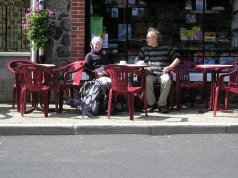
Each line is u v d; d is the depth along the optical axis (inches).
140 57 354.0
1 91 386.9
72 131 275.0
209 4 398.3
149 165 203.5
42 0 371.2
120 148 237.3
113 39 394.0
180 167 200.1
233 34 399.5
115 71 302.7
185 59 398.6
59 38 377.7
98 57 349.4
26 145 245.1
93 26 390.6
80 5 377.4
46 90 312.8
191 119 304.3
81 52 379.6
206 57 398.9
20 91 337.4
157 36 349.1
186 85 348.2
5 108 356.5
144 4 395.2
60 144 247.6
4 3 395.9
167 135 273.1
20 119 302.4
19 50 394.3
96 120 299.0
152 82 336.5
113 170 195.3
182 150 232.7
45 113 312.3
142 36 395.9
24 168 198.7
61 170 195.3
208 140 258.1
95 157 217.9
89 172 192.2
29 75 310.5
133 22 395.2
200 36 398.0
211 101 343.9
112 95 312.5
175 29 398.0
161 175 187.9
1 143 250.5
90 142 252.5
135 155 221.9
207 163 206.5
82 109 319.3
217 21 398.9
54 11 376.5
